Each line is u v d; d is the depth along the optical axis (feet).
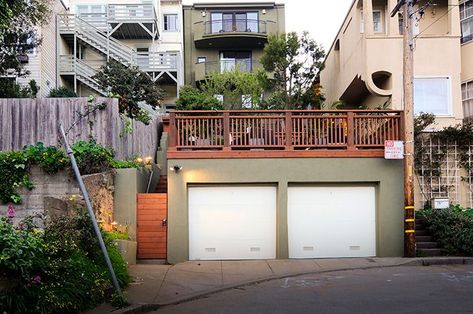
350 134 49.11
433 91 64.64
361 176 48.85
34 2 54.80
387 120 49.60
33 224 33.45
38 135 52.21
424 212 53.31
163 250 47.24
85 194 29.55
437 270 42.01
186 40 117.50
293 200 49.06
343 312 28.22
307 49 75.61
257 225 48.75
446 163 59.77
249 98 89.51
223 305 31.09
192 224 48.42
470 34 67.62
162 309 30.58
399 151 47.98
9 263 24.50
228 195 48.88
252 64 115.34
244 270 42.37
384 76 67.05
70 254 30.50
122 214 47.24
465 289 33.91
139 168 49.49
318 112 49.34
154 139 68.59
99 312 27.73
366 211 49.47
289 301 31.53
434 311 27.84
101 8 108.99
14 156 44.73
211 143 48.49
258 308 29.89
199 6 117.39
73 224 32.71
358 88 74.64
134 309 28.73
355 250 49.06
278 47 74.59
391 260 45.98
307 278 39.42
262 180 48.32
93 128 51.96
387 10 68.44
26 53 73.77
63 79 95.20
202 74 110.63
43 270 26.73
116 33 107.04
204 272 41.50
